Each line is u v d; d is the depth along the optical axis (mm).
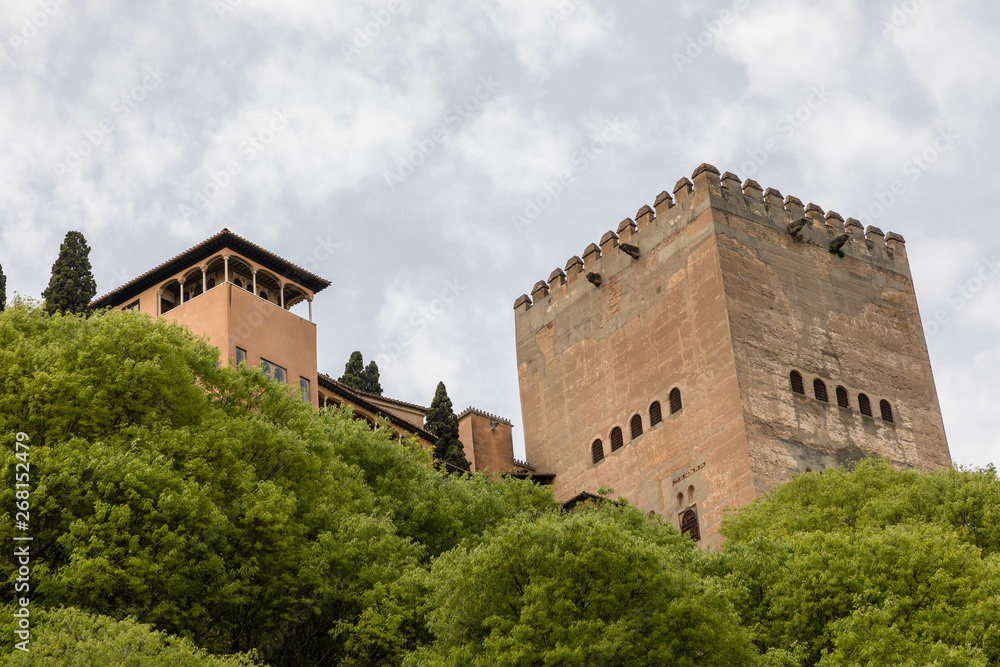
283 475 38938
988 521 46594
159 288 57219
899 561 37750
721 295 68562
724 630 33562
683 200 73062
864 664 34438
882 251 77312
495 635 32094
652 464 69312
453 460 68312
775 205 74125
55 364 35812
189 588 33625
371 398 71438
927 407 73062
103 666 27812
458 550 36469
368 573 37156
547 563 33312
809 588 37625
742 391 65938
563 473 75000
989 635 35375
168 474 34312
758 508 53375
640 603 33375
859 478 53312
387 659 35781
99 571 31453
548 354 78875
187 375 38469
